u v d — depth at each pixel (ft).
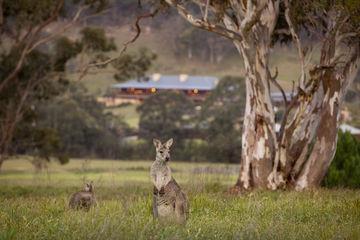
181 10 118.01
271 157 125.80
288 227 60.44
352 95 402.31
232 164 382.63
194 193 96.17
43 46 289.12
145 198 85.71
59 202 83.05
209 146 399.03
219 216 70.03
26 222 60.18
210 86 644.69
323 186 135.74
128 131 444.96
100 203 81.46
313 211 74.08
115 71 239.50
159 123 424.87
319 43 126.82
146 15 137.08
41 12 226.58
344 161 137.39
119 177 261.03
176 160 402.31
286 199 87.04
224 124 409.69
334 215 70.59
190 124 424.05
